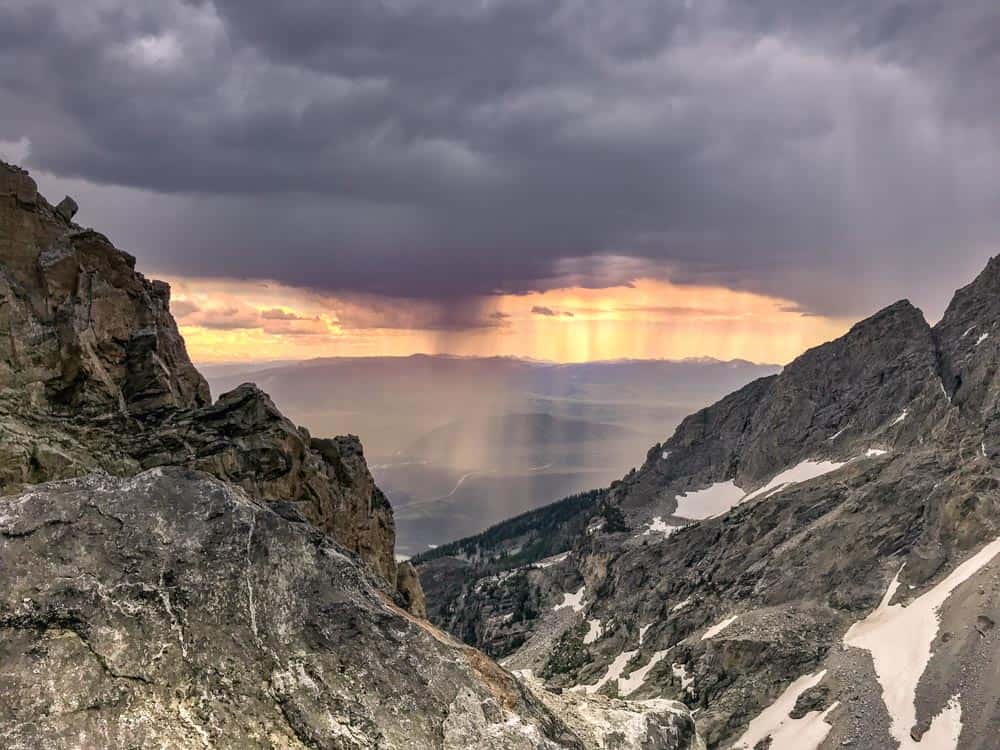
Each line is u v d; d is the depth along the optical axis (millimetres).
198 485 29984
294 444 48812
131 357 48000
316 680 27141
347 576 31031
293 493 48250
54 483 28719
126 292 49531
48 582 26031
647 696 130500
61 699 23828
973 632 102000
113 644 25422
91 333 45656
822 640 121375
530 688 39438
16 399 40344
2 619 24922
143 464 43000
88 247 47812
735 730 110312
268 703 26078
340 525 52844
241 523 29422
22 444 37812
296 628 28219
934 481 143000
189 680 25625
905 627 113188
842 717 100375
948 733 90250
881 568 132125
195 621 26766
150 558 27531
